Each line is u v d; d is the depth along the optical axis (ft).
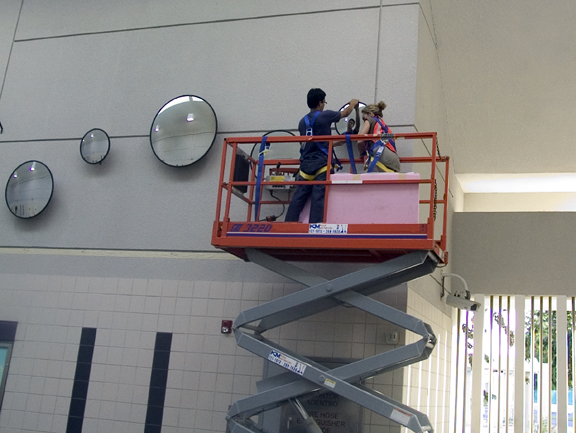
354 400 18.12
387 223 18.66
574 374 32.55
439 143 30.55
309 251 21.40
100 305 26.45
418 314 24.31
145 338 25.43
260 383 20.43
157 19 29.48
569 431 36.91
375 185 19.11
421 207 24.88
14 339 27.14
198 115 26.89
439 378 29.30
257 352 19.36
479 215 34.76
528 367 40.11
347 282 18.88
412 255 18.37
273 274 24.52
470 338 38.19
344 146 24.39
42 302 27.30
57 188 28.66
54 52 30.78
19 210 28.58
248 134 26.37
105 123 28.78
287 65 26.66
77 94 29.68
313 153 20.47
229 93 27.17
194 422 23.91
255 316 19.53
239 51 27.61
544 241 33.50
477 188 39.86
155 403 24.56
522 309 32.78
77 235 27.76
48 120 29.81
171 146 26.89
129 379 25.17
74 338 26.37
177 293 25.52
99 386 25.44
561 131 32.63
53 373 26.22
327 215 19.26
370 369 18.37
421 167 25.44
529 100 31.58
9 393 26.50
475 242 34.45
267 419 22.67
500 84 31.22
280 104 26.27
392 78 24.90
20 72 31.07
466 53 30.19
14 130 30.22
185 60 28.37
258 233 19.60
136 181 27.53
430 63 28.19
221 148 26.55
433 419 27.37
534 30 28.68
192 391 24.25
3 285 28.04
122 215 27.32
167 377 24.70
